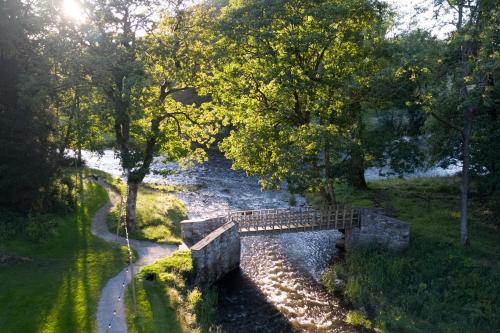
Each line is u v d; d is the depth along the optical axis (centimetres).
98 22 2609
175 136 3209
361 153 2877
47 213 2905
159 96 2939
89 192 3612
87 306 1977
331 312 2359
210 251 2558
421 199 3838
